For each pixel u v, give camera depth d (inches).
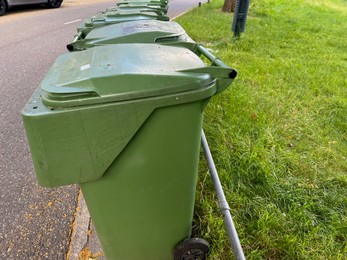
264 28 292.7
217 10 410.3
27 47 235.9
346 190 84.0
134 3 163.6
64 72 46.0
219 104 121.0
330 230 71.0
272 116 118.2
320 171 90.9
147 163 46.6
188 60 48.9
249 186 83.5
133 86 41.0
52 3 432.5
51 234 73.9
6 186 90.7
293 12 416.8
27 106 42.0
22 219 78.7
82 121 41.1
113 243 54.3
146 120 43.1
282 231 69.1
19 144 111.2
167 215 53.1
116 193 48.1
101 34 79.1
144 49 53.9
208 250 60.4
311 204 77.2
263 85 147.6
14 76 175.5
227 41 235.9
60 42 252.2
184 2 585.3
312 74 168.9
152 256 57.9
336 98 138.8
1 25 311.0
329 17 402.3
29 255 68.4
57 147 42.0
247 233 68.9
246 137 102.1
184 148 47.4
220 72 45.6
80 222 76.4
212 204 75.2
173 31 76.7
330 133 113.7
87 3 517.7
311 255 63.9
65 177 44.3
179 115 44.3
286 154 95.3
